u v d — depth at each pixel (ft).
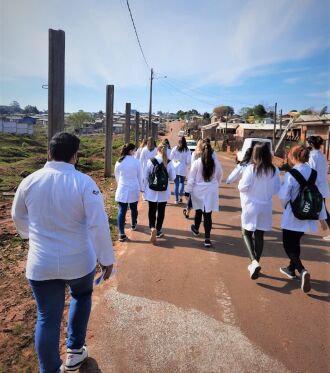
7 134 157.99
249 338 11.89
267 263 18.30
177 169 31.86
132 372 10.24
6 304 13.52
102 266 9.32
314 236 23.44
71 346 9.99
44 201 8.73
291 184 14.74
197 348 11.34
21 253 18.84
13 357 10.64
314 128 99.45
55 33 21.63
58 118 22.16
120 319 12.80
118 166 21.09
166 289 15.14
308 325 12.73
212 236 22.59
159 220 21.65
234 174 19.24
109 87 47.19
